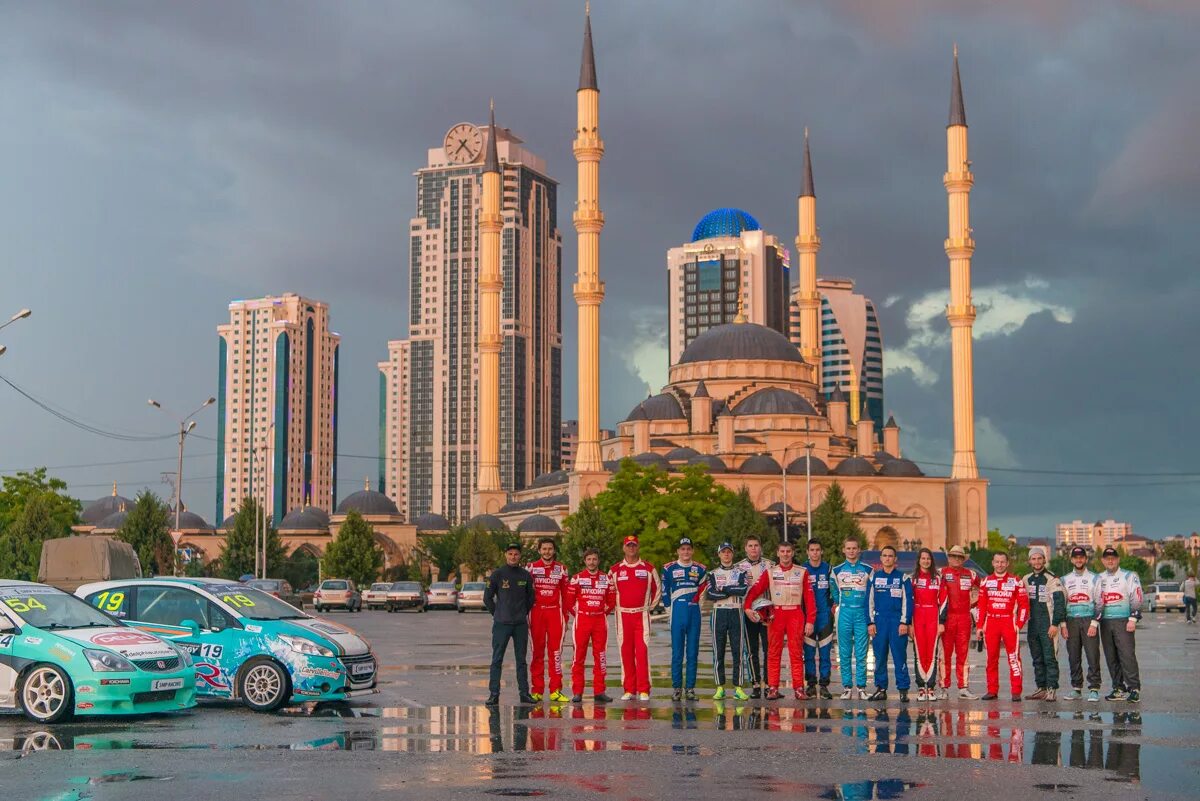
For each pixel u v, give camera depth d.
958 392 169.50
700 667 39.56
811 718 24.17
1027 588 28.94
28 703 23.83
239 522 150.50
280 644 25.94
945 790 16.42
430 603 113.88
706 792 16.23
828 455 175.62
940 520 170.62
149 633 25.83
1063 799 15.87
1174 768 18.16
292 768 18.27
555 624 28.09
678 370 191.25
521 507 173.50
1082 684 29.34
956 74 163.88
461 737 21.48
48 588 26.23
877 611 28.08
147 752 19.92
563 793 16.17
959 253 166.00
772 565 28.31
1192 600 83.56
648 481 134.50
